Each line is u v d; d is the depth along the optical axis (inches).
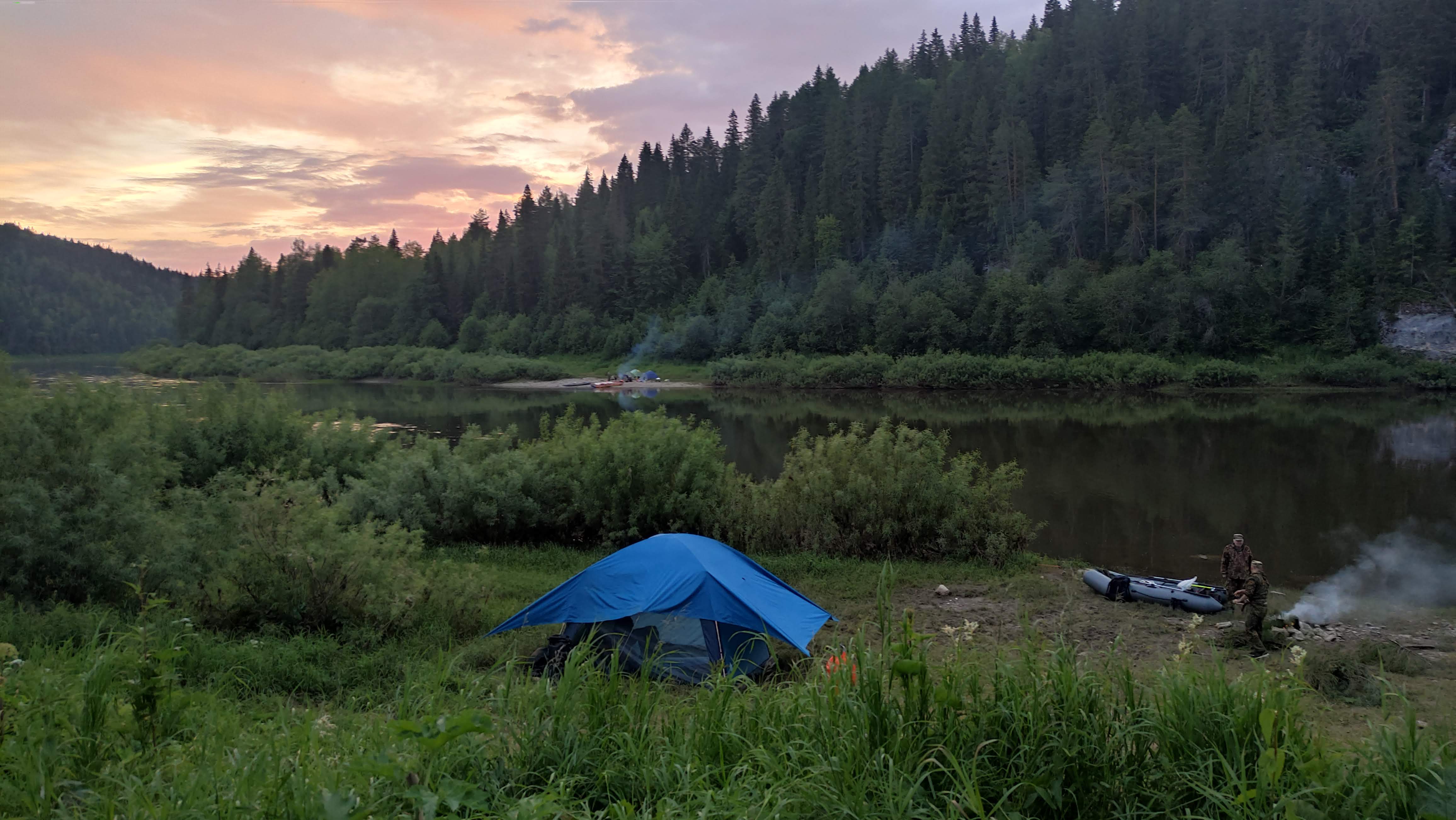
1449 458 1131.9
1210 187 3321.9
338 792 117.4
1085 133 3838.6
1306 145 3368.6
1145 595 497.7
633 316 4148.6
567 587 368.8
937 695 161.3
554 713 169.2
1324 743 155.6
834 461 639.1
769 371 3046.3
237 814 124.7
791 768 155.9
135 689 161.3
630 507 645.3
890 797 141.3
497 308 4562.0
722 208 5083.7
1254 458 1155.9
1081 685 165.8
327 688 299.4
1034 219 3619.6
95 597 344.5
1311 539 690.2
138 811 124.3
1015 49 5935.0
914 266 3725.4
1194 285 2864.2
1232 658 398.6
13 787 130.2
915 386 2790.4
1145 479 989.8
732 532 635.5
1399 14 3831.2
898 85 5226.4
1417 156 3427.7
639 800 154.5
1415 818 134.3
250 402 765.3
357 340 4594.0
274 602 369.4
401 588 389.4
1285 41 4175.7
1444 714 290.2
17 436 362.9
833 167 4266.7
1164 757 156.6
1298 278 2898.6
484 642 365.4
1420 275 2778.1
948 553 602.2
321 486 689.0
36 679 177.9
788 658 361.4
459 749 155.9
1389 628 465.4
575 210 5546.3
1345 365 2484.0
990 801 150.8
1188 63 4293.8
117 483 364.8
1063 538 703.1
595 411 2092.8
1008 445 1314.0
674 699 223.5
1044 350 2837.1
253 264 5521.7
